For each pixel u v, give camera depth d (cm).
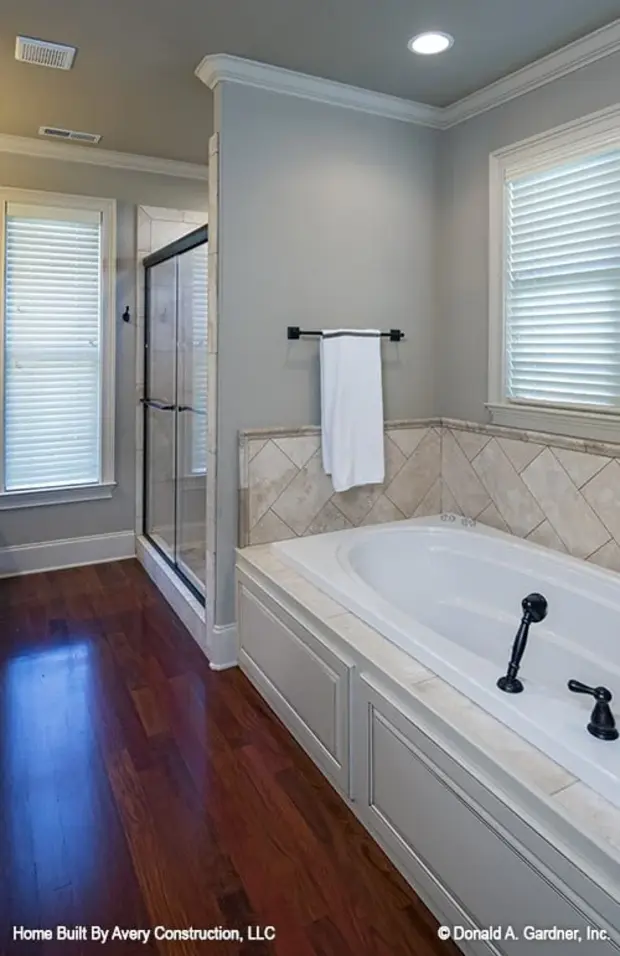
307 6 227
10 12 232
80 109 326
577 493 268
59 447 417
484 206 304
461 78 281
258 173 283
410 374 334
